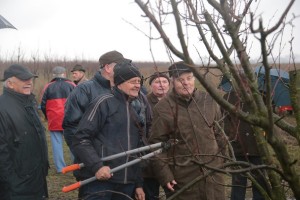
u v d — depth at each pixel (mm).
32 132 3594
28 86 3637
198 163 2006
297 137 1973
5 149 3434
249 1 1792
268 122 1731
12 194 3461
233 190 4652
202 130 3383
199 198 3420
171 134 3479
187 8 1749
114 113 3305
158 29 1638
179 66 3305
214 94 1713
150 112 3982
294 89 1959
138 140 3436
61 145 7504
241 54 1735
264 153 2035
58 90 7289
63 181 7090
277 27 1495
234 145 4500
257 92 1765
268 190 2115
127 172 3301
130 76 3287
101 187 3268
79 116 3961
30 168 3553
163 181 3418
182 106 3455
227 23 1715
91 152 3191
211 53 1784
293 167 1867
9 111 3498
